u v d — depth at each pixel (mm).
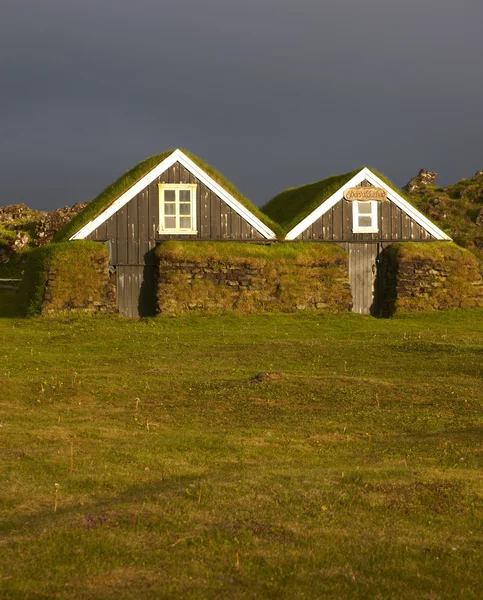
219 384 17125
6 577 6895
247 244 32312
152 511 8633
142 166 32906
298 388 16750
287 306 31469
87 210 33188
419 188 57094
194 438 12953
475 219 49969
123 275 31547
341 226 33938
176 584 6828
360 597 6758
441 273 33625
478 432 13383
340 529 8312
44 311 29047
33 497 9602
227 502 9016
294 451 12289
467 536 8305
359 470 10656
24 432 12992
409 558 7613
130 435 13109
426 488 9695
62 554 7410
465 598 6828
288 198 39625
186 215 32156
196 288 30688
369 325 28719
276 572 7180
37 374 17938
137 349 22672
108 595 6582
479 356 20906
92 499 9609
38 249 31250
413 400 16094
